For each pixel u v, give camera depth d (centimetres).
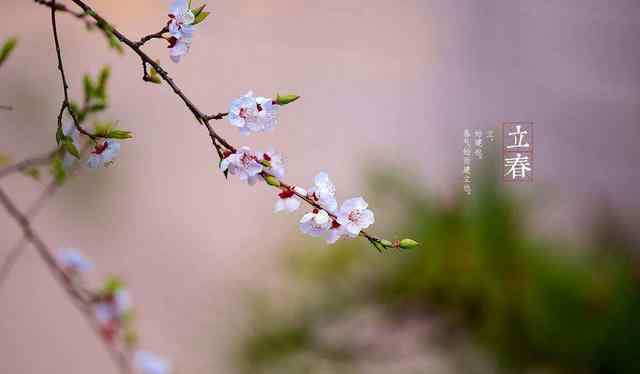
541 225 280
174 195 401
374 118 434
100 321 188
